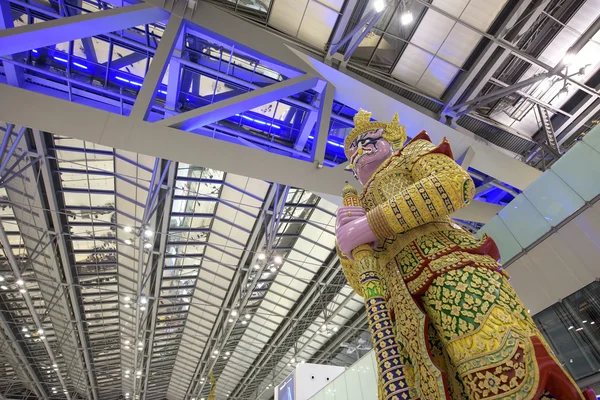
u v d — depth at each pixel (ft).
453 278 4.64
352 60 35.60
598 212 18.89
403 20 30.27
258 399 115.14
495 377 3.95
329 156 49.55
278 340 85.10
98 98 44.27
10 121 22.75
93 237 58.08
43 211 50.90
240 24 29.96
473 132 40.78
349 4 31.24
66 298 67.26
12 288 67.31
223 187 51.85
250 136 46.34
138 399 117.29
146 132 25.00
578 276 19.54
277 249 59.82
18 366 90.68
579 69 35.42
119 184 51.98
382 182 6.09
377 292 5.02
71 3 38.45
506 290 4.47
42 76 42.32
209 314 77.66
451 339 4.43
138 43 40.22
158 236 56.08
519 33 32.58
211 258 63.67
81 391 112.06
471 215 35.01
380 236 5.30
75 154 47.06
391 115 34.19
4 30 23.31
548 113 39.81
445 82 36.37
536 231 22.08
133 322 77.56
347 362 89.30
